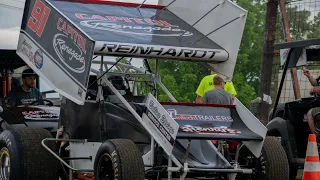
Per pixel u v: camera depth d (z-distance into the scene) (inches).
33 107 475.8
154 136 343.9
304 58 446.6
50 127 451.5
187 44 388.5
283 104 476.1
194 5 411.5
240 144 360.8
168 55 378.9
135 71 430.0
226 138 347.6
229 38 393.7
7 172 386.9
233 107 375.2
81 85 350.3
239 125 365.7
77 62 356.2
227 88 540.1
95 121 388.2
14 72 517.3
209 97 409.7
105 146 343.9
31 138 378.0
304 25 850.1
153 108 346.3
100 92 388.5
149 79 415.5
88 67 343.0
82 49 350.9
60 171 401.4
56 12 381.7
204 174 381.4
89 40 343.6
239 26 389.7
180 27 409.7
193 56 386.6
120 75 405.4
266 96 639.1
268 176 369.4
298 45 430.6
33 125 448.5
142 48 368.2
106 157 345.4
